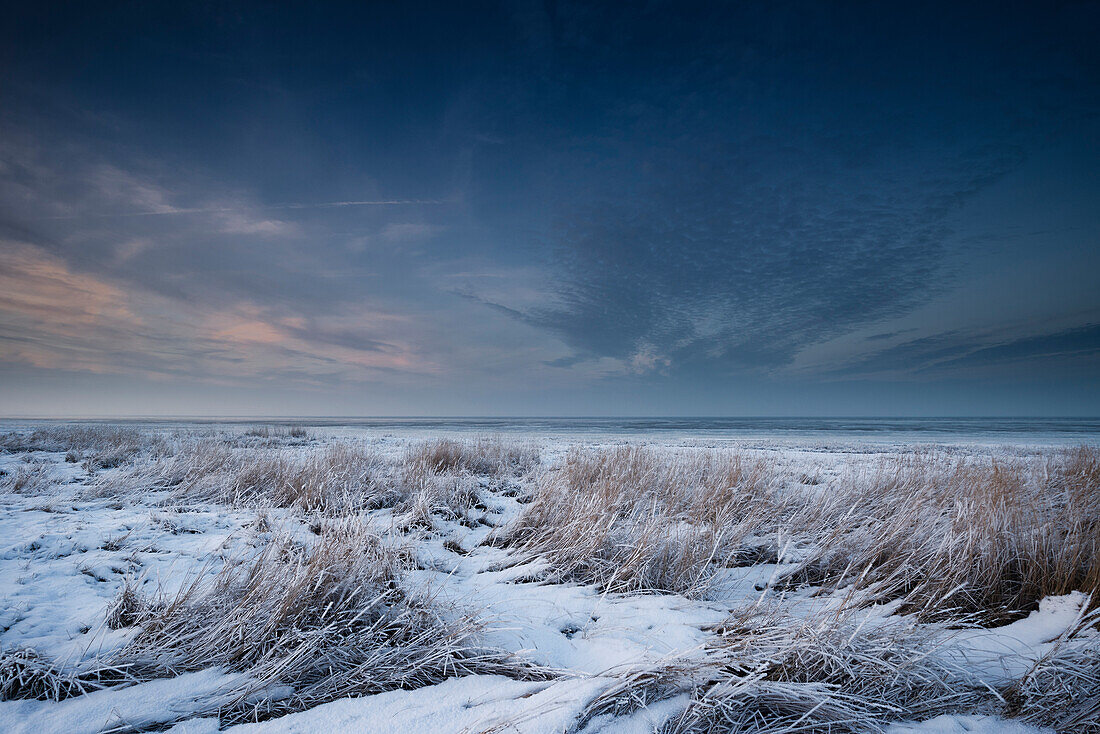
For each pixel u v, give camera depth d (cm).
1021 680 250
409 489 782
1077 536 399
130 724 212
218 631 271
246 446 1611
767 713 234
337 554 331
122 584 376
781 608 334
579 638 313
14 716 213
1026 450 1844
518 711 221
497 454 1224
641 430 4500
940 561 387
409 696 238
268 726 215
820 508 598
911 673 252
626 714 224
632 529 504
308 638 268
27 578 384
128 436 1617
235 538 505
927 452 1391
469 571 450
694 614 349
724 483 656
